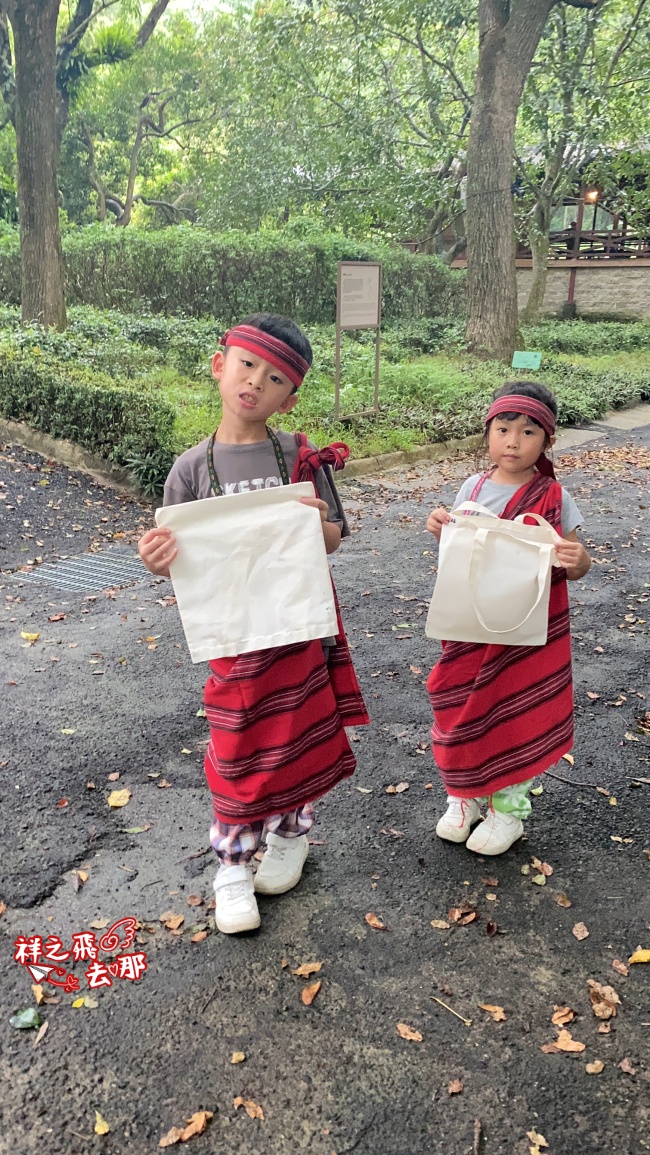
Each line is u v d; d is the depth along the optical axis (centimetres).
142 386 891
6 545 620
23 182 1173
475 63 2217
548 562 238
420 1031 209
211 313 1608
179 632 468
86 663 424
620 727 370
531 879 269
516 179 2428
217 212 2325
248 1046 204
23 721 362
